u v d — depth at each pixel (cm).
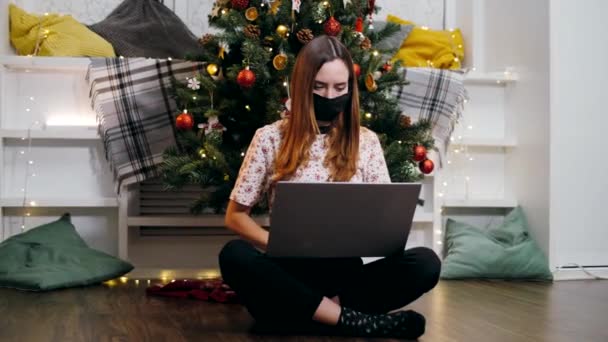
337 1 312
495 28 416
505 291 320
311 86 215
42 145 375
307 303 208
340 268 219
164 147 357
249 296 212
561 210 375
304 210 200
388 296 223
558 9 370
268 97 301
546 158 374
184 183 315
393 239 213
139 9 394
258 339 209
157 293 303
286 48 297
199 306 273
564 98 376
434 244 388
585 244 378
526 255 364
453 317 250
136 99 356
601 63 382
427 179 393
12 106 373
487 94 411
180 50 382
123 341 207
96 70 354
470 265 361
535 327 231
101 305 274
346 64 218
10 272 323
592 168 380
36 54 374
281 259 216
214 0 418
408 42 417
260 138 226
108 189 379
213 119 305
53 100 375
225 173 302
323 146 222
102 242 382
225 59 319
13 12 380
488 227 411
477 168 412
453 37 431
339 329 209
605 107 383
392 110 319
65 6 412
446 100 380
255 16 298
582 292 317
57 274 318
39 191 375
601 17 382
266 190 229
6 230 375
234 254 212
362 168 227
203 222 365
